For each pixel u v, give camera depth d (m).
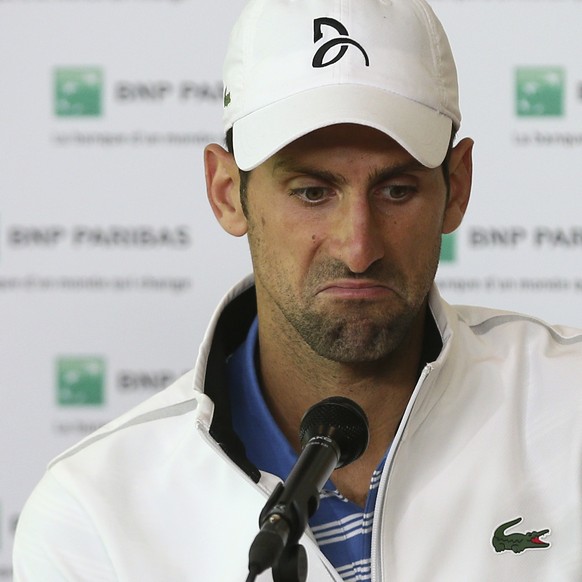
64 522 6.23
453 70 6.25
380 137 5.68
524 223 10.73
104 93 10.90
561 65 10.71
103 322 10.94
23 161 10.90
